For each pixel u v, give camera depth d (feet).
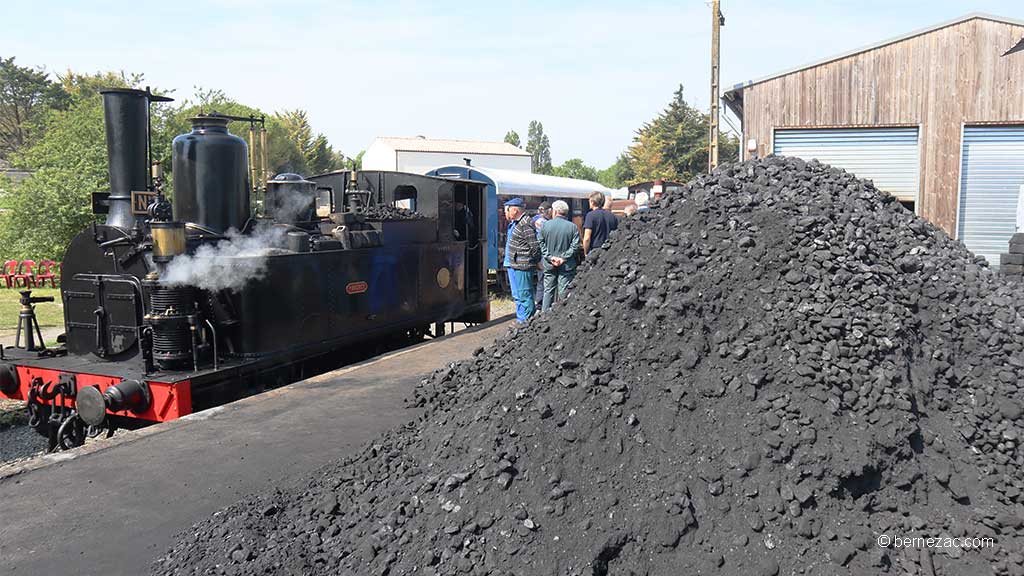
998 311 12.76
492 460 11.04
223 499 13.84
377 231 29.60
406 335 33.94
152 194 23.13
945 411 11.23
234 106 111.65
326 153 190.60
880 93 45.06
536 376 12.43
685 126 193.67
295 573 10.27
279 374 25.08
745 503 9.88
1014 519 9.71
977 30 42.70
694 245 13.50
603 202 30.35
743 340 11.73
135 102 24.31
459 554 9.93
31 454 23.84
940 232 14.89
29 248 75.56
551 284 29.99
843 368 10.96
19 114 180.24
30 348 24.79
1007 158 43.04
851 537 9.46
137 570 11.10
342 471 13.34
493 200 60.49
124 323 22.45
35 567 11.23
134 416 20.85
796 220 13.32
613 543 9.62
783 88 47.06
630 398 11.44
